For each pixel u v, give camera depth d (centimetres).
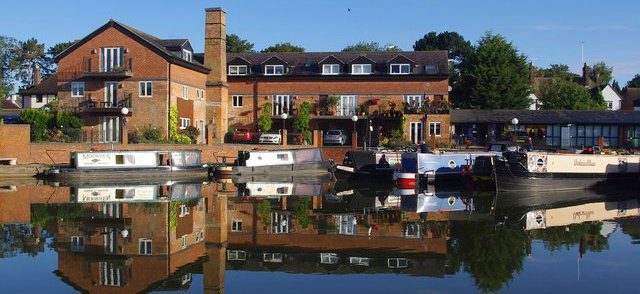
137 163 3809
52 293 1209
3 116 5322
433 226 2009
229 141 5388
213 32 5469
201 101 5334
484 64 6850
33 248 1603
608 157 3391
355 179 3956
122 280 1302
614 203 2688
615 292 1234
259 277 1338
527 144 4769
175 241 1714
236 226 1983
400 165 3931
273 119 5825
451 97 7356
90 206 2422
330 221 2111
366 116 5525
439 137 5316
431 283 1298
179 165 3941
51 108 4788
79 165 3678
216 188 3309
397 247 1662
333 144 5188
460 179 3616
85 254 1537
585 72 9625
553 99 7494
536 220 2148
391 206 2552
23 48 9919
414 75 5631
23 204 2470
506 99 6700
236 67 5919
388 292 1230
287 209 2425
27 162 3912
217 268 1413
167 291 1227
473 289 1252
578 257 1547
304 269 1414
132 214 2206
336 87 5766
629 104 8981
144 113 4722
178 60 4759
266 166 4106
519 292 1232
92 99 4781
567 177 3284
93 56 4772
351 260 1509
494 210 2423
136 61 4716
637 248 1658
